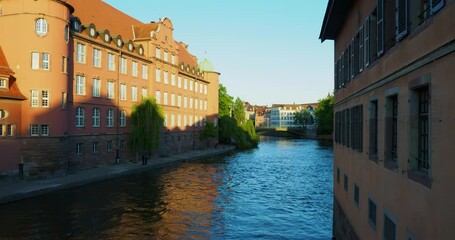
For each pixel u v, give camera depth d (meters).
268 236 19.16
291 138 125.31
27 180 29.03
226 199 27.64
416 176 6.53
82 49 37.59
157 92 52.72
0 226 18.95
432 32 5.79
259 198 28.20
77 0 43.16
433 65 5.82
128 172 37.09
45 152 30.12
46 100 30.62
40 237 17.66
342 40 16.08
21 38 29.80
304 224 21.41
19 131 29.09
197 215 22.91
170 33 57.06
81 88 37.44
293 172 42.22
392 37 8.24
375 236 9.59
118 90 43.19
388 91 8.41
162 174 38.56
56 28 31.08
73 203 24.17
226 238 18.70
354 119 12.92
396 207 7.75
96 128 39.38
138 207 24.30
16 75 29.77
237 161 52.75
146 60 49.09
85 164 37.56
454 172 5.09
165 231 19.53
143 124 43.66
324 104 111.62
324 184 34.50
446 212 5.33
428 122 6.17
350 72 13.98
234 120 78.75
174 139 59.53
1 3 30.17
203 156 57.56
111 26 47.25
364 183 11.13
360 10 11.91
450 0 5.14
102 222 20.56
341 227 16.03
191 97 67.31
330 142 100.25
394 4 8.24
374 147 10.28
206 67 77.56
